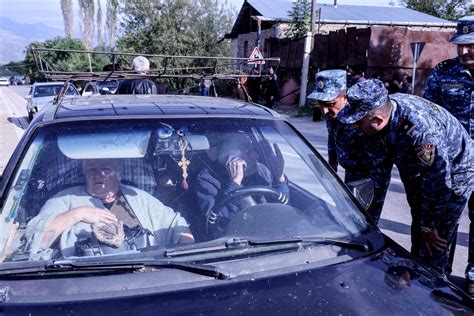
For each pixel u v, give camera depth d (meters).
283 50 24.19
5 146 11.30
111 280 1.79
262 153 2.64
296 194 2.49
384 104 2.64
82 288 1.75
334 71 3.28
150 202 2.35
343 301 1.73
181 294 1.74
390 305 1.74
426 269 2.03
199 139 2.56
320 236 2.18
